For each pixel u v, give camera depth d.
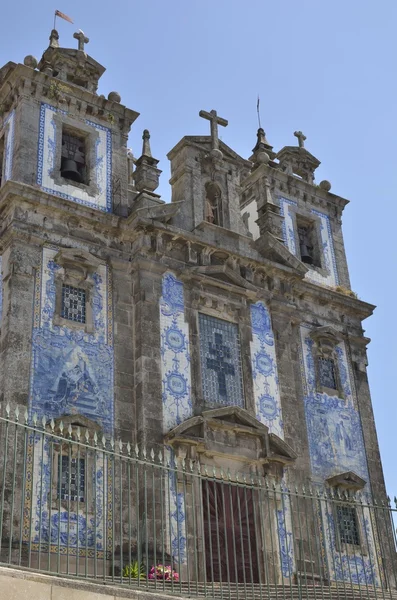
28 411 21.17
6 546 19.19
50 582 12.37
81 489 21.06
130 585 14.16
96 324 23.69
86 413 22.27
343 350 29.77
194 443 23.12
